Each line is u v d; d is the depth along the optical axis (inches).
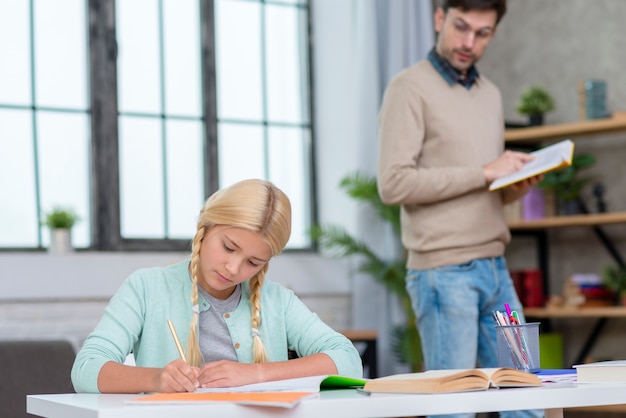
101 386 75.9
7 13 202.2
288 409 60.5
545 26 221.6
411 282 130.6
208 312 87.5
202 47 224.1
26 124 202.7
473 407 65.0
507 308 83.7
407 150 128.0
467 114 130.6
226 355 86.9
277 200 83.0
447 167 127.7
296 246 232.4
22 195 201.2
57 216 196.5
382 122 130.9
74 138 207.5
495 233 128.1
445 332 126.0
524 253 222.7
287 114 234.8
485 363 130.2
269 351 88.3
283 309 90.3
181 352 78.7
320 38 237.3
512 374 69.1
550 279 218.2
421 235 128.1
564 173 205.9
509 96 226.8
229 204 81.8
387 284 211.0
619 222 193.5
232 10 229.3
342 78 232.7
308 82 237.5
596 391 69.1
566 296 200.1
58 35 207.2
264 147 231.0
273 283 92.2
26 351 151.6
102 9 211.5
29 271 187.9
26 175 201.9
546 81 220.8
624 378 72.9
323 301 220.2
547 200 211.9
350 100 230.7
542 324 212.4
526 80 224.1
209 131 223.1
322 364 81.1
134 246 211.3
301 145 236.1
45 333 188.7
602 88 201.9
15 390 149.0
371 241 218.7
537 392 66.9
